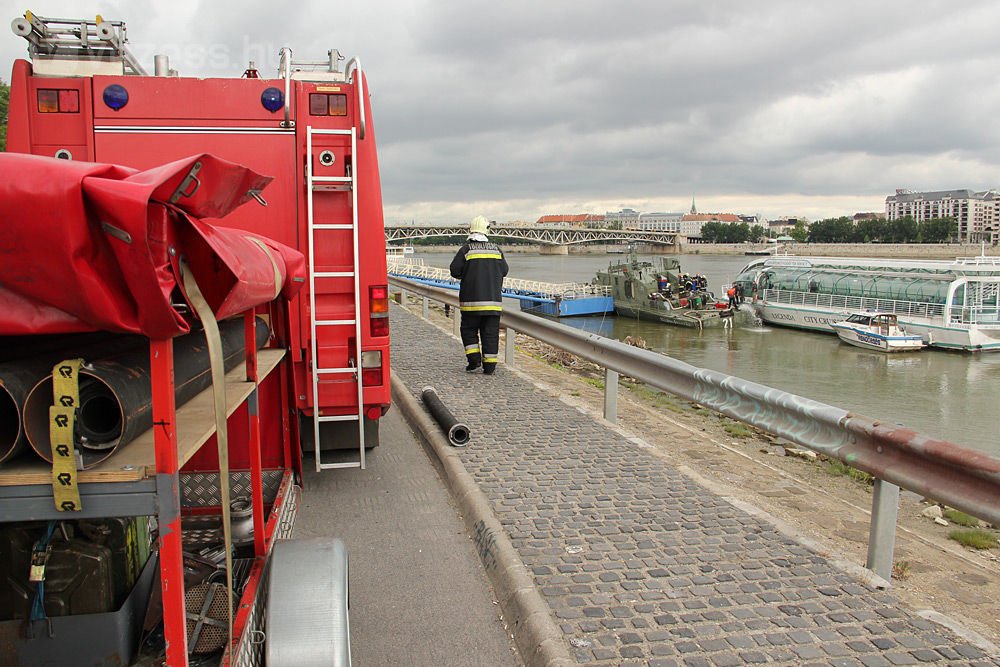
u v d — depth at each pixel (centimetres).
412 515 589
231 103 570
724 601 407
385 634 406
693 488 600
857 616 390
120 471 184
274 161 578
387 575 480
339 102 580
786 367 2566
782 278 4103
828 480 711
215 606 292
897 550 518
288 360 500
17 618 237
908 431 415
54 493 181
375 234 598
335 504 614
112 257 168
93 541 247
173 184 175
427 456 756
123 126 557
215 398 206
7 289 174
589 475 632
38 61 560
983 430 1611
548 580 433
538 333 1073
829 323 3566
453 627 414
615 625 381
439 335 1627
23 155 167
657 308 4084
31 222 159
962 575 472
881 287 3516
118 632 243
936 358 2820
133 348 213
